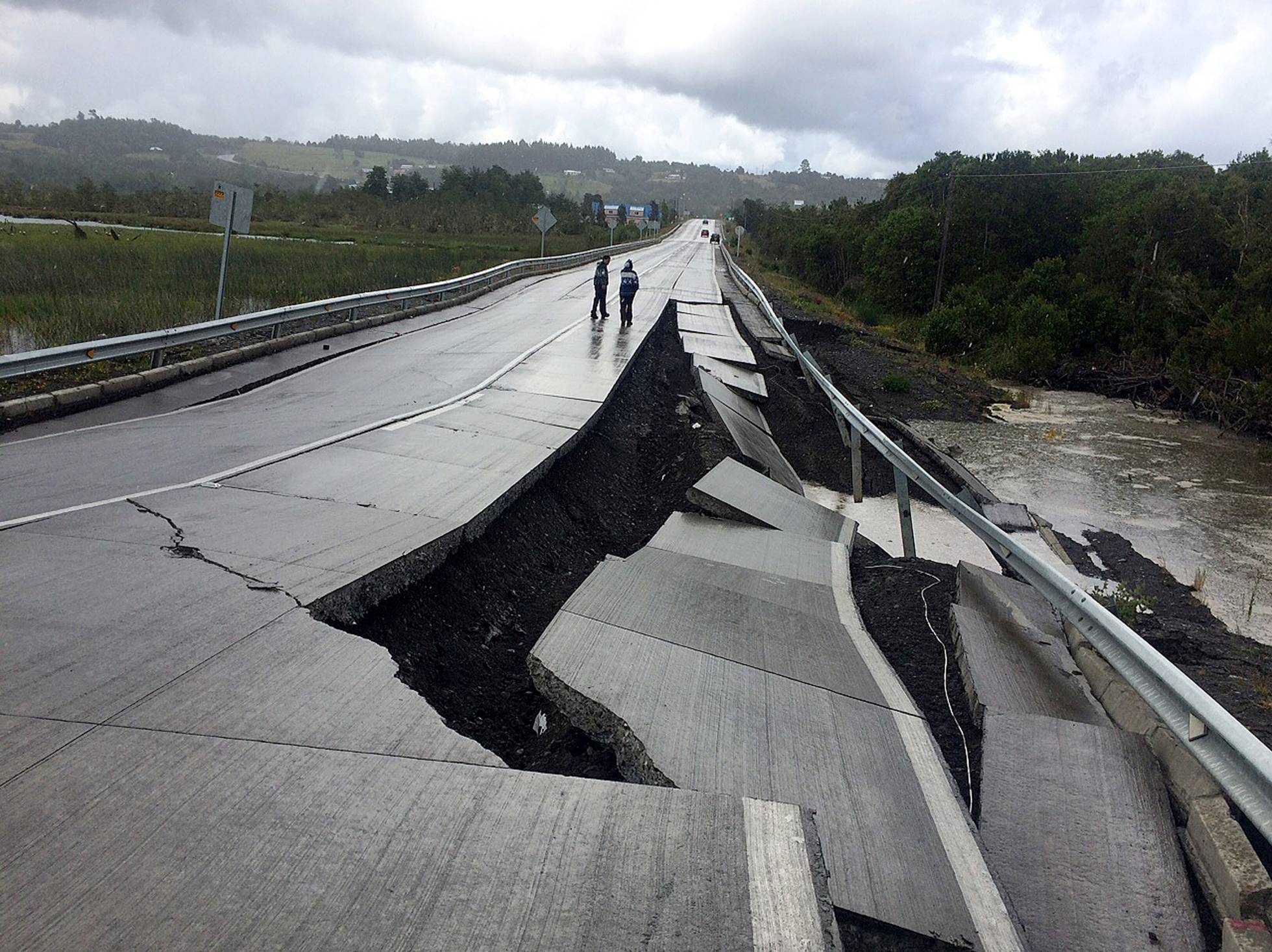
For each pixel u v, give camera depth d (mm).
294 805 2949
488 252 45312
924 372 22672
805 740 4055
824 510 9156
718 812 3055
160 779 3053
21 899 2455
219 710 3541
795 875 2750
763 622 5605
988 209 37406
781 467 12961
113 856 2654
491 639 5559
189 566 5062
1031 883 3391
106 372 11664
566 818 2977
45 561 5008
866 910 2936
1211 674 5898
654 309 25797
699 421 13820
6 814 2811
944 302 35875
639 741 3799
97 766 3102
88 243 28422
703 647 4957
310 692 3750
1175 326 24828
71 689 3613
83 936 2338
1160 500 13273
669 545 7262
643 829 2936
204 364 12750
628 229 101438
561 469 9008
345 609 4773
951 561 9906
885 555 8477
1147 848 3547
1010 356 25875
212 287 19297
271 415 10453
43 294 16641
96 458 7824
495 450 8914
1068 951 3104
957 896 3131
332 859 2695
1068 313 26969
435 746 3410
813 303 37875
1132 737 4227
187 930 2377
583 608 5238
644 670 4500
